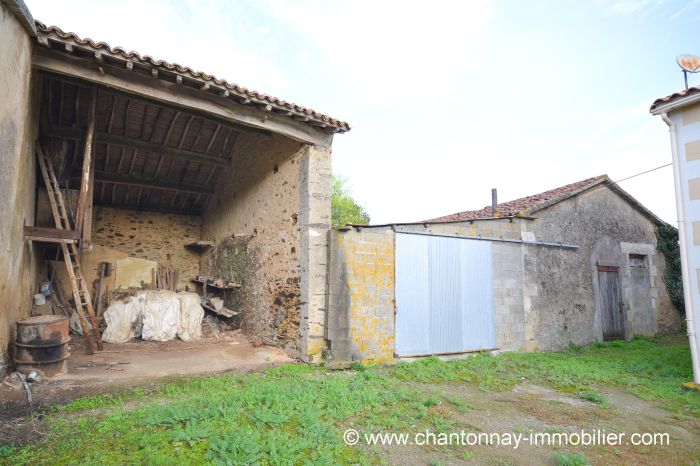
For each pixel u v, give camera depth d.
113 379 4.77
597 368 6.00
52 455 2.73
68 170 7.78
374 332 6.10
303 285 6.13
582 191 9.08
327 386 4.49
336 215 19.00
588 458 3.06
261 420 3.35
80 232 6.04
